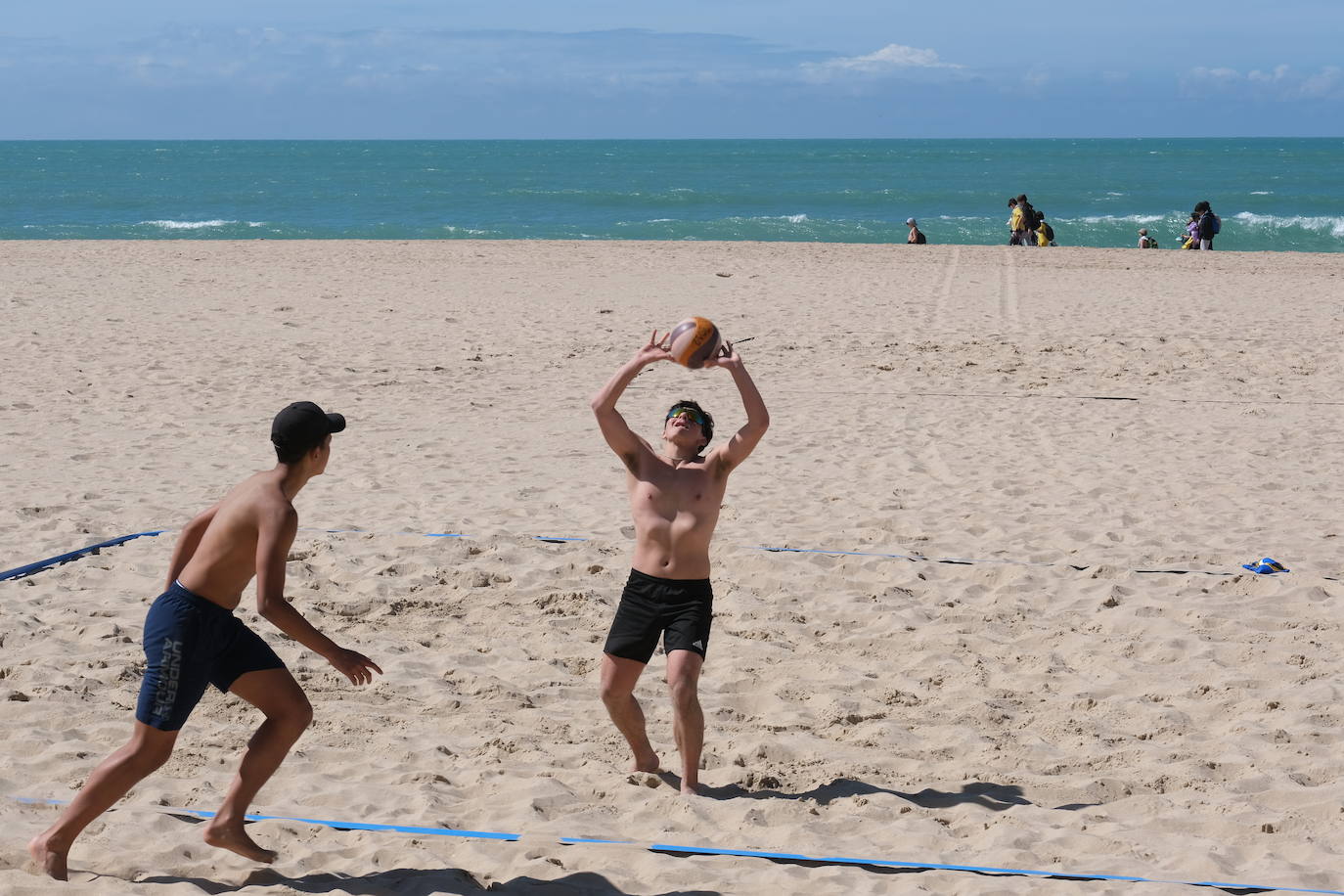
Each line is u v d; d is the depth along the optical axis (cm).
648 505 483
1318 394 1402
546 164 11650
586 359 1606
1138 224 4675
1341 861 420
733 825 454
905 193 6325
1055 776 507
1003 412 1316
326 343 1689
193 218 4981
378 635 677
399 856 421
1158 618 694
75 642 645
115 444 1137
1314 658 630
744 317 1953
